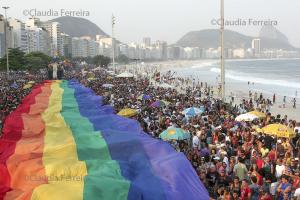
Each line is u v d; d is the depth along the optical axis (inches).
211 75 5649.6
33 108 679.7
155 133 828.0
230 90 3063.5
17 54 4370.1
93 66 7504.9
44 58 5142.7
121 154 412.8
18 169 362.3
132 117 981.2
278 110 1936.5
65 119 567.5
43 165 366.3
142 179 346.9
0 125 860.6
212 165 608.7
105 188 316.5
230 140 780.0
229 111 1301.7
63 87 968.9
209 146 733.3
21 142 455.2
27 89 1665.8
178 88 3132.4
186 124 920.9
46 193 305.3
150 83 3257.9
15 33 7411.4
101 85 2031.3
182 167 374.6
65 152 414.3
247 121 995.3
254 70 7421.3
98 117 575.2
